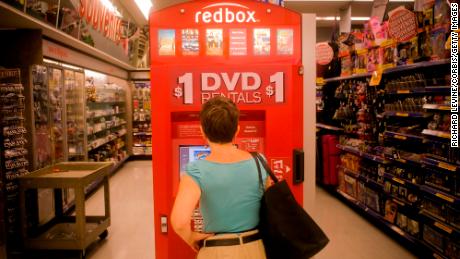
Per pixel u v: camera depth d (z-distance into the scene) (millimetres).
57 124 5301
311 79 2186
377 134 4922
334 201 5906
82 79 6332
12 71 4105
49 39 5086
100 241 4375
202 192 1539
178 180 2152
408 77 4105
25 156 4418
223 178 1531
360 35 5551
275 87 2104
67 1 4871
